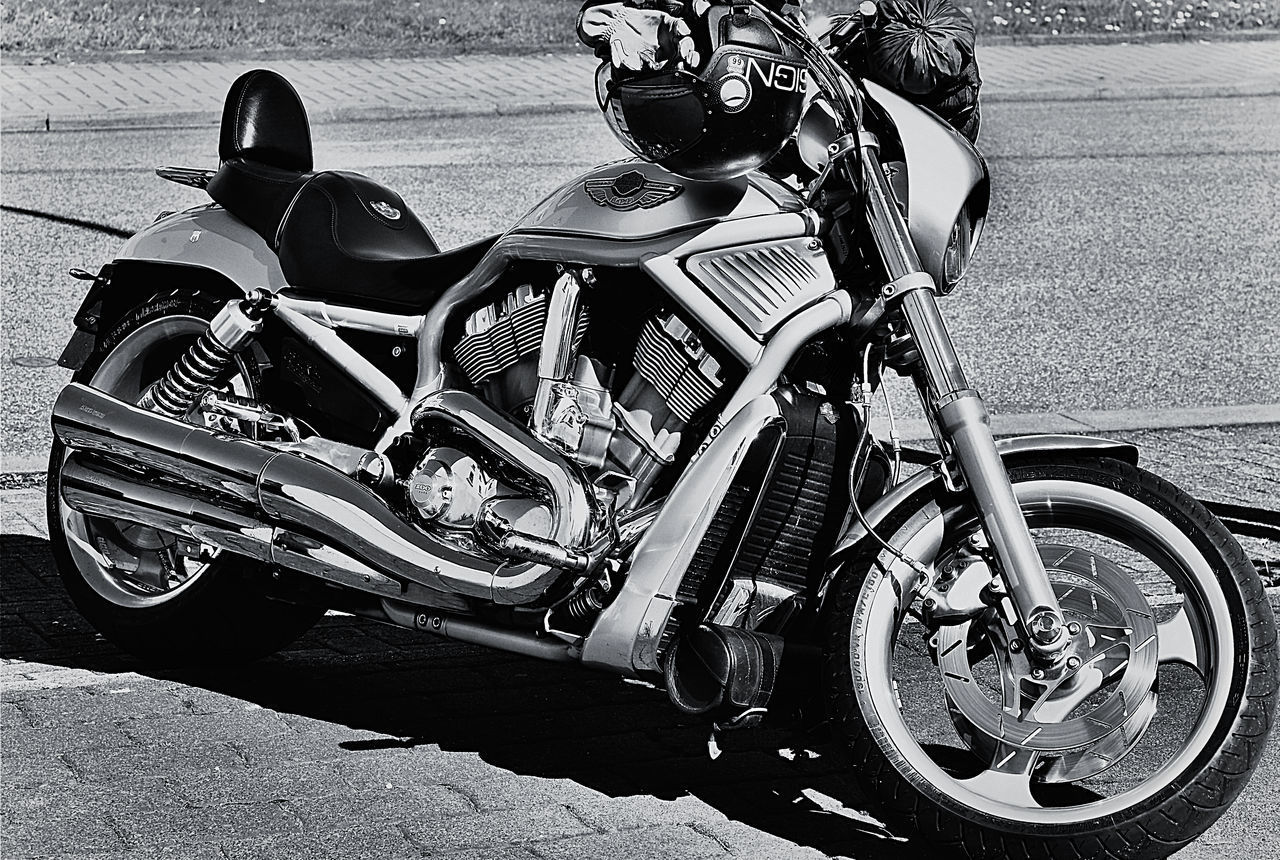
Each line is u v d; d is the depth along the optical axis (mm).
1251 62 19219
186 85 15883
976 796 3680
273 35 18328
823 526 4051
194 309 4891
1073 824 3588
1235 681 3586
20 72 16281
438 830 3908
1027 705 3742
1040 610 3588
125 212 11117
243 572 4676
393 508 4289
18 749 4324
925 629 4199
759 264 3840
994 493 3648
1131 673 3715
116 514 4789
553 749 4426
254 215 4832
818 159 3826
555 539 3920
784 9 3883
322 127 14516
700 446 3895
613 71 3807
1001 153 14312
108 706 4645
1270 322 9602
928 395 3807
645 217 3922
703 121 3717
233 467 4469
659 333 3963
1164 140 15000
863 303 3881
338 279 4531
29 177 12086
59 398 4883
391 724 4578
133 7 19156
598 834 3910
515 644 4145
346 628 5414
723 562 3980
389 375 4523
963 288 10203
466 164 12836
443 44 18328
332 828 3906
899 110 3854
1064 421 7699
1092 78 17891
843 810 4094
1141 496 3707
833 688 3775
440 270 4359
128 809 3982
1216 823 4008
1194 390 8281
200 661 4953
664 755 4402
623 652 3949
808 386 3982
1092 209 12320
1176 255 11078
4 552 5918
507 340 4195
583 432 4016
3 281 9484
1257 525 6316
